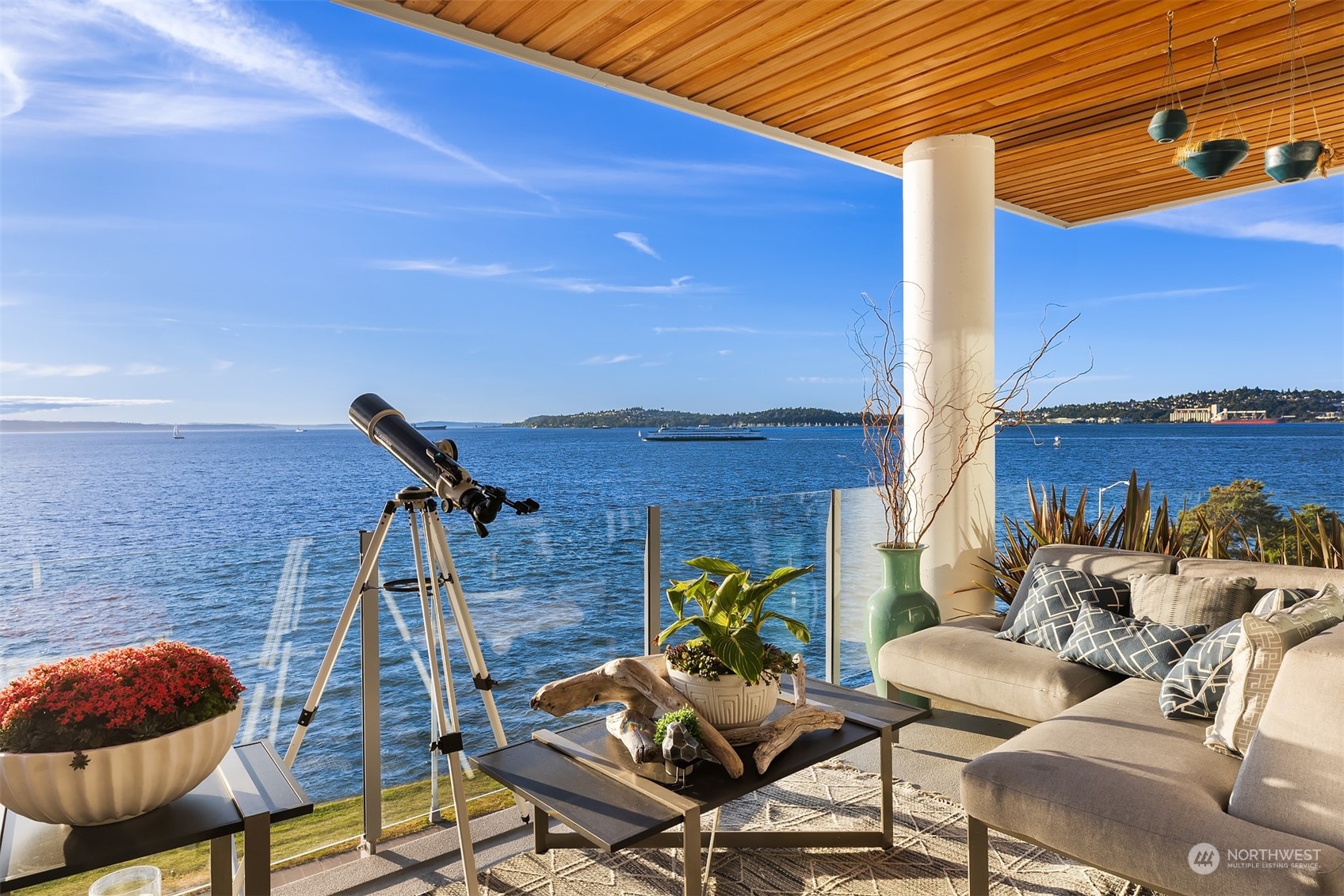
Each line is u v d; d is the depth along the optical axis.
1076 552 3.72
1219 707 2.36
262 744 2.01
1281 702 2.01
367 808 2.72
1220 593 3.08
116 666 1.65
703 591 2.52
